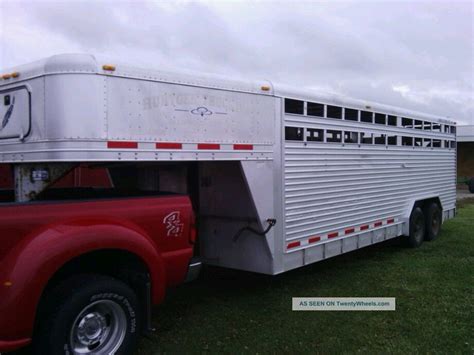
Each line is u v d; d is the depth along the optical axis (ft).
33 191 12.95
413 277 21.71
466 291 19.57
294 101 18.16
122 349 12.41
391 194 25.67
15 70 12.95
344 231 21.30
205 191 18.54
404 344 14.35
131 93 12.66
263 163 16.71
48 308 11.35
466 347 14.17
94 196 13.99
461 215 45.50
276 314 16.88
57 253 11.03
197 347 14.10
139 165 16.43
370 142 23.39
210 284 20.51
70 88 11.69
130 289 12.65
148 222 13.34
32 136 12.32
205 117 14.61
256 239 17.33
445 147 33.24
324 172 19.89
